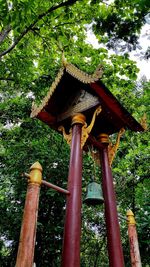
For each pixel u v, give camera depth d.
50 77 10.73
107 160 6.02
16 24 6.47
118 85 10.73
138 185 12.41
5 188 12.69
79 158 5.12
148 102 12.27
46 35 10.90
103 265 17.06
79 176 4.89
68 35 10.90
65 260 3.94
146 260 11.59
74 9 10.42
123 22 7.82
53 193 10.64
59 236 11.32
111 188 5.54
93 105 5.50
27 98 12.43
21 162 11.55
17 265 3.08
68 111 5.99
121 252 4.78
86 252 16.92
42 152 11.48
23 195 10.85
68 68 5.84
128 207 13.69
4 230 11.56
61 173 11.41
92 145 6.16
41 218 11.83
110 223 5.06
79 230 4.26
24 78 11.09
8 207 11.77
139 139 12.26
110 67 10.39
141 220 10.80
